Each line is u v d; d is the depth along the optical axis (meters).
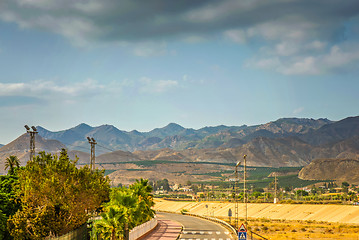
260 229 102.12
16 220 50.06
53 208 52.88
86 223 60.34
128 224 59.28
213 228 99.19
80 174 57.31
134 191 80.75
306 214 141.88
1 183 58.97
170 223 117.06
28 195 52.72
